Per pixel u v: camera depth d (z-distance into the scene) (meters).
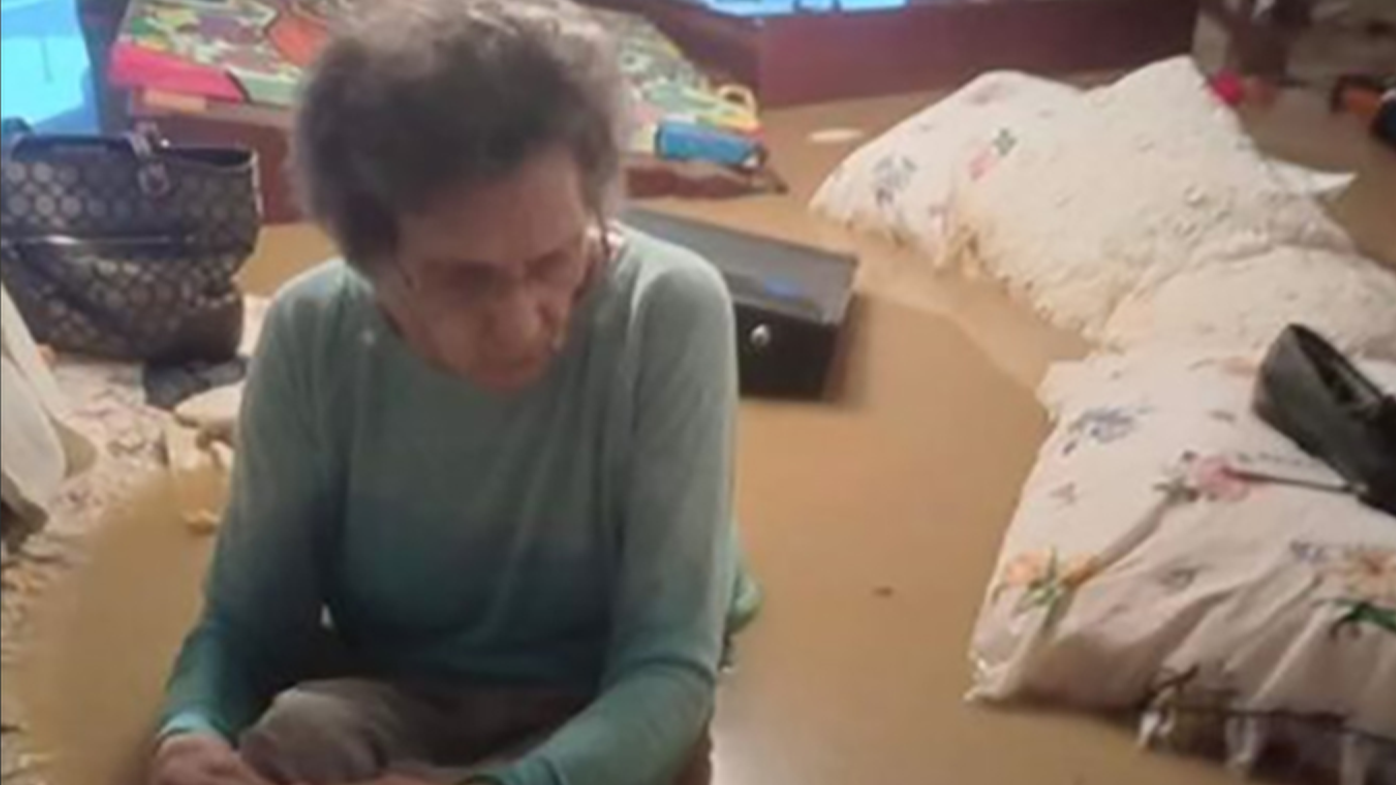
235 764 1.23
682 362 1.27
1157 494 1.61
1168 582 1.54
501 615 1.36
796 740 1.49
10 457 1.69
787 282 2.18
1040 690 1.55
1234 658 1.47
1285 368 1.70
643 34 2.95
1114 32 3.08
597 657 1.39
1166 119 2.38
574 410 1.27
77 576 1.72
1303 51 2.96
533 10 1.14
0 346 1.72
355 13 1.16
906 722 1.53
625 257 1.29
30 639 1.62
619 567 1.32
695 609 1.29
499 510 1.30
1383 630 1.44
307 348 1.28
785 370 2.07
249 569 1.35
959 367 2.15
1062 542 1.61
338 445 1.31
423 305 1.16
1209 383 1.80
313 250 2.38
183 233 2.04
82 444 1.85
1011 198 2.33
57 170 2.00
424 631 1.39
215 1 2.61
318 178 1.13
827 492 1.88
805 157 2.74
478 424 1.27
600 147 1.14
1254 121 2.81
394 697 1.34
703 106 2.73
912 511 1.86
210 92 2.38
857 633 1.65
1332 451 1.63
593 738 1.21
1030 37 3.03
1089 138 2.36
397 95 1.08
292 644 1.41
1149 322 2.08
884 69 2.96
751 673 1.58
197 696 1.30
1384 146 2.73
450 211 1.09
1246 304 2.04
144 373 2.06
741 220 2.53
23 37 2.39
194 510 1.82
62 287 2.05
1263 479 1.61
